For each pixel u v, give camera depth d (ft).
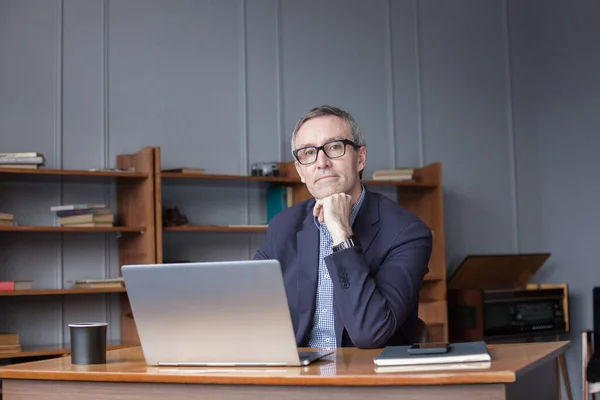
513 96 21.59
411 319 8.63
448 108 20.49
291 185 17.04
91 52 16.19
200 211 16.98
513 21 21.83
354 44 19.30
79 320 15.69
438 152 20.21
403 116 19.79
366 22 19.53
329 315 8.46
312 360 6.69
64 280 15.64
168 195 16.63
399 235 8.42
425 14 20.43
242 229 16.10
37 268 15.42
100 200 16.10
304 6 18.74
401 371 5.82
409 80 19.99
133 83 16.56
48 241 15.56
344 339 8.20
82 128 15.98
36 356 14.71
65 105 15.85
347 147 8.46
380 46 19.67
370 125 19.30
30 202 15.43
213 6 17.57
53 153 15.65
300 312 8.55
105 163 16.14
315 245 8.66
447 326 17.78
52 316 15.47
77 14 16.12
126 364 6.98
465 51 20.93
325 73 18.84
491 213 20.85
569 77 20.98
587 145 20.54
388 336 7.59
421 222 8.64
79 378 6.45
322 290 8.54
